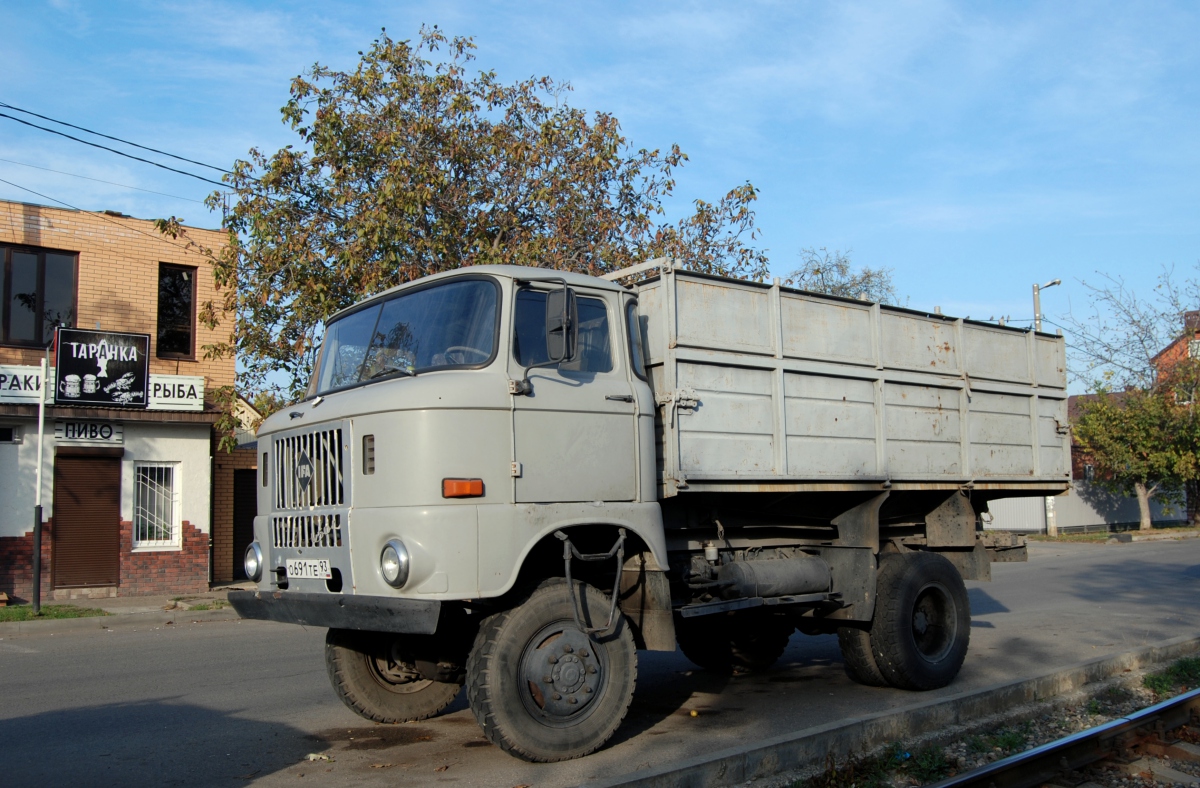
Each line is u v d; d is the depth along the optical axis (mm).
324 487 6113
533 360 6125
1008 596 15859
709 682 8672
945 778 5609
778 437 7262
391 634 6770
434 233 15711
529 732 5668
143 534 17734
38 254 17219
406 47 16344
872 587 7777
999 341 9484
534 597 5809
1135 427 34781
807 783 5316
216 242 18781
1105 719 7188
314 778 5730
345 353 6883
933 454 8609
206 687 8844
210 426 18266
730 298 7121
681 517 7258
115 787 5605
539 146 16656
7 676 9719
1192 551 26688
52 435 16828
